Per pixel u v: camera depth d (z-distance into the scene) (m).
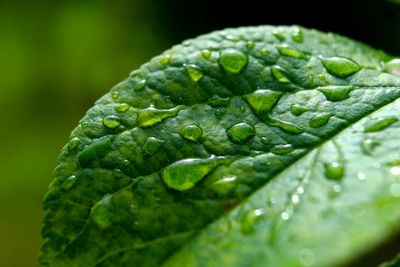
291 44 0.12
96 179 0.11
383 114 0.11
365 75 0.11
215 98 0.11
